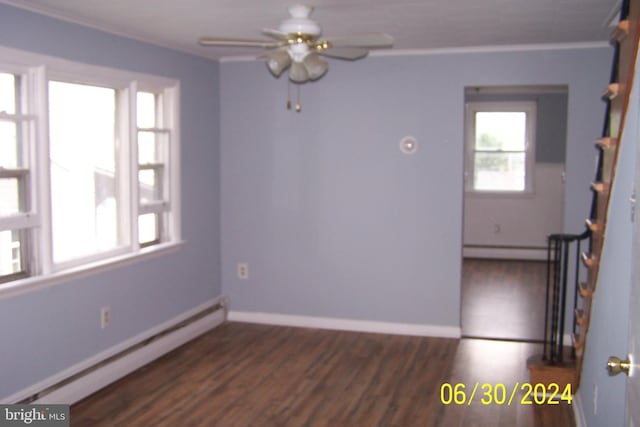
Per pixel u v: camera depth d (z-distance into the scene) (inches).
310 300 229.0
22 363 143.6
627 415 79.1
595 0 138.6
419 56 211.2
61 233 158.9
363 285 223.5
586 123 200.5
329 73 218.8
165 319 200.1
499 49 204.2
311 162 223.9
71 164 161.6
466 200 370.3
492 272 334.0
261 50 206.4
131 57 179.5
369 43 139.2
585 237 166.1
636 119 99.3
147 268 189.3
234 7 144.1
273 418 151.4
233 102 229.0
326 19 157.9
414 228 217.2
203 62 218.5
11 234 143.3
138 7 143.6
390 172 217.3
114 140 177.8
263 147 227.9
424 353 200.5
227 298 236.7
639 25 99.3
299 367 187.0
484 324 234.5
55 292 152.3
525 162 362.3
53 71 150.8
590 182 201.6
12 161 142.6
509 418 152.4
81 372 162.6
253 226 231.6
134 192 181.0
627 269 100.7
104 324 170.4
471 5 143.3
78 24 157.9
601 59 197.9
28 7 141.3
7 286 136.3
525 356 198.1
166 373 181.0
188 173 211.6
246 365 188.4
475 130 367.2
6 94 141.1
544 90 347.9
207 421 149.3
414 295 219.6
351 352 201.2
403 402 161.6
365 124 217.8
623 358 101.0
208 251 226.2
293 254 229.0
